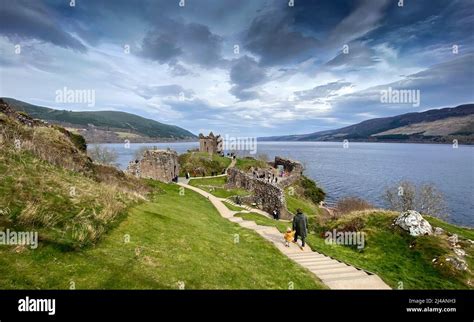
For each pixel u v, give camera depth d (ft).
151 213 63.67
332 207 242.58
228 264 47.09
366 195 316.19
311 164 636.48
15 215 36.47
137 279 33.88
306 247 72.28
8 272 28.22
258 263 52.90
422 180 403.95
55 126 106.11
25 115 92.38
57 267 31.37
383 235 74.84
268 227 90.48
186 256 44.62
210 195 151.53
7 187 42.16
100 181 82.12
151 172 181.57
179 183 194.29
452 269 58.49
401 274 58.59
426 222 74.64
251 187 172.14
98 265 34.17
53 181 52.19
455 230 82.94
